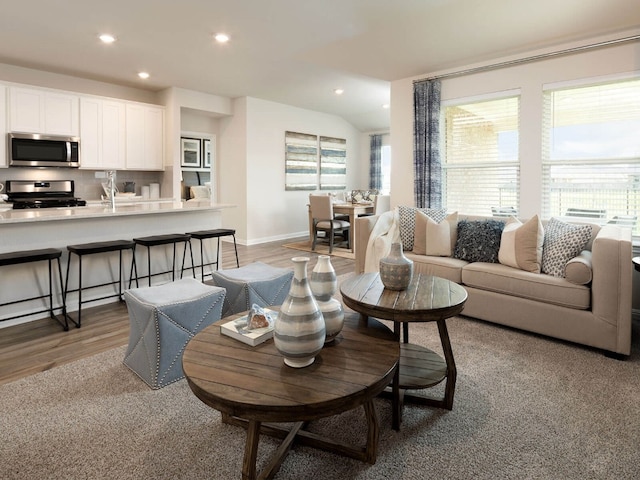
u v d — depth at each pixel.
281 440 1.76
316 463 1.62
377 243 3.90
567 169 4.12
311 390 1.34
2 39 4.17
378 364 1.53
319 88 6.32
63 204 5.25
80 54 4.62
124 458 1.64
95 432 1.81
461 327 3.15
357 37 3.96
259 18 3.59
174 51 4.51
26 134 4.91
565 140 4.13
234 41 4.16
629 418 1.93
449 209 5.04
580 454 1.68
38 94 5.02
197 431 1.82
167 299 2.29
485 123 4.68
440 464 1.62
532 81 4.23
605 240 2.60
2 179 5.15
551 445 1.73
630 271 2.52
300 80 5.82
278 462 1.56
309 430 1.84
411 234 3.99
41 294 3.32
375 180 9.36
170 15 3.55
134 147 5.96
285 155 7.69
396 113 5.35
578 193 4.06
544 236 3.17
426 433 1.82
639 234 3.73
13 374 2.35
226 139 7.31
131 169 5.95
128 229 3.86
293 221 8.02
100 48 4.43
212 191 7.52
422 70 4.92
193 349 1.66
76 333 2.99
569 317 2.75
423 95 5.00
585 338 2.69
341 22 3.63
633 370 2.43
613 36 3.73
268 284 2.92
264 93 6.65
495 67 4.46
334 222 6.62
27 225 3.20
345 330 1.87
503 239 3.29
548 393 2.16
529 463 1.62
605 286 2.59
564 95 4.11
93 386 2.21
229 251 6.48
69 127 5.29
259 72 5.37
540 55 4.13
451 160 4.99
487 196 4.71
